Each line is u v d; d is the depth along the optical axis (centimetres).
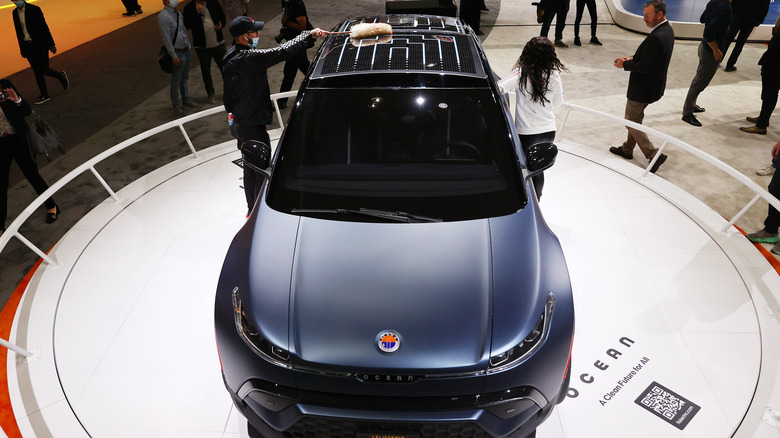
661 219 423
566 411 276
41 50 694
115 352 316
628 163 499
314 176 278
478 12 909
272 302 231
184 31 650
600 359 304
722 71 781
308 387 219
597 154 515
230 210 445
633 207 438
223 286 251
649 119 631
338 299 229
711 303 341
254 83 387
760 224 446
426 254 243
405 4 813
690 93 604
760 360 301
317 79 313
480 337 218
